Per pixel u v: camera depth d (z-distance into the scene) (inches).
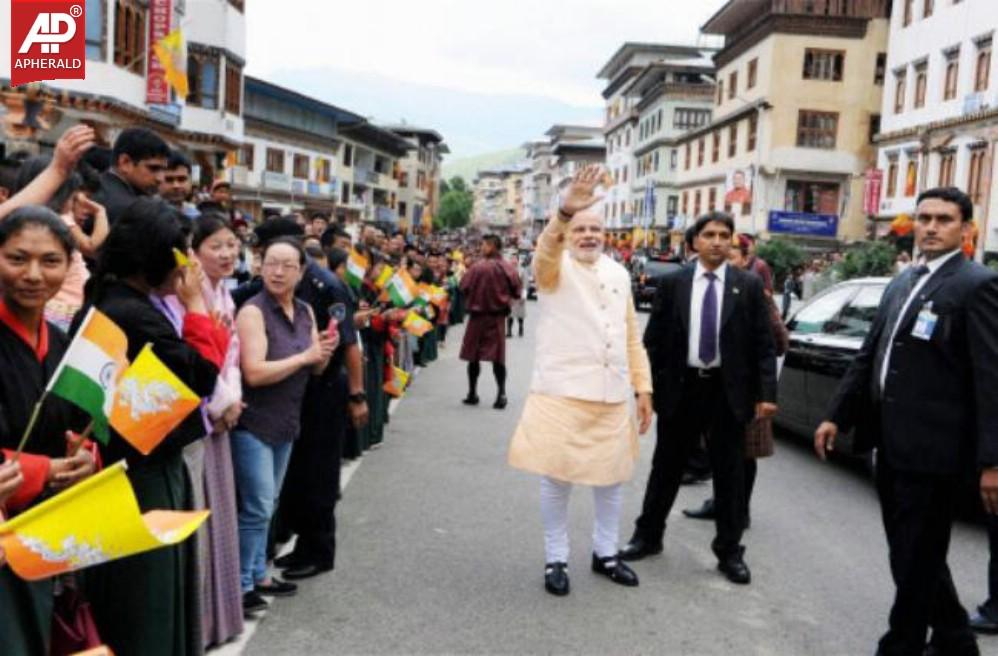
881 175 1354.6
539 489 280.5
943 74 1209.4
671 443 216.8
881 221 1366.9
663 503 219.3
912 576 156.0
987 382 144.7
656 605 189.8
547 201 4822.8
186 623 136.0
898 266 798.5
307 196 1786.4
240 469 173.3
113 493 92.0
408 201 3176.7
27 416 106.8
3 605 98.8
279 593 185.8
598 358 195.8
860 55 1525.6
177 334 128.1
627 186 2652.6
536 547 224.8
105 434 107.7
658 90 2237.9
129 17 733.3
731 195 1549.0
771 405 205.6
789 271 1385.3
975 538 246.1
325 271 206.8
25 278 105.7
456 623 175.9
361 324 258.2
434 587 194.9
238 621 164.1
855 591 202.1
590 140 3961.6
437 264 676.7
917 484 154.5
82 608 115.1
